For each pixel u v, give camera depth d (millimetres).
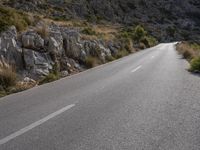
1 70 13016
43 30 18469
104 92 10336
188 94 9258
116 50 33344
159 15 131125
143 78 13461
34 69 15406
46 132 5938
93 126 6230
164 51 38969
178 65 18703
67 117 7020
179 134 5555
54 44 18250
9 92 11734
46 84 13289
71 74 17453
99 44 28438
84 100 9000
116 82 12633
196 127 5934
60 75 16469
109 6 104688
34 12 55594
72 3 80312
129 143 5156
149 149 4859
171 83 11602
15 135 5836
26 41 16484
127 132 5762
